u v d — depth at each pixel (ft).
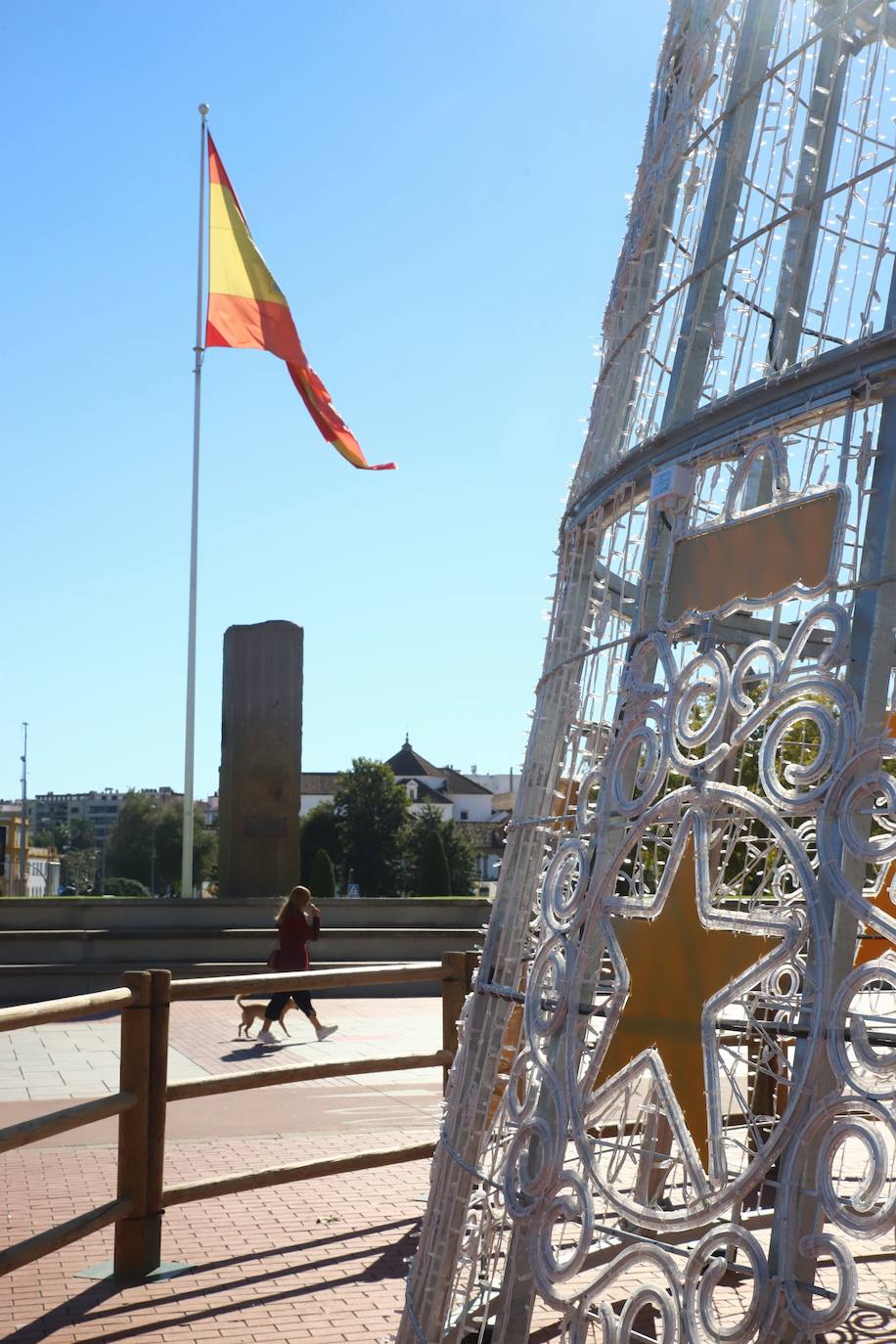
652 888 13.19
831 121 14.16
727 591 10.27
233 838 69.92
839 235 10.44
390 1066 19.92
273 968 44.01
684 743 9.96
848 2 12.26
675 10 13.83
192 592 74.95
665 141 13.21
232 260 67.21
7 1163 23.82
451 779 349.82
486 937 12.94
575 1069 10.15
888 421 9.33
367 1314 15.47
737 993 8.98
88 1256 17.76
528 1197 10.48
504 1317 10.85
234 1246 18.34
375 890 187.11
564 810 12.67
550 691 13.09
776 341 14.10
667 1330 8.88
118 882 227.61
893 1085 8.30
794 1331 8.34
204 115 67.46
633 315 13.38
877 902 13.79
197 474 75.97
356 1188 21.99
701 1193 8.89
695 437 11.08
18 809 471.21
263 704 70.95
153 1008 16.98
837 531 9.21
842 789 8.68
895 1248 17.66
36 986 57.21
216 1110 30.04
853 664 9.05
